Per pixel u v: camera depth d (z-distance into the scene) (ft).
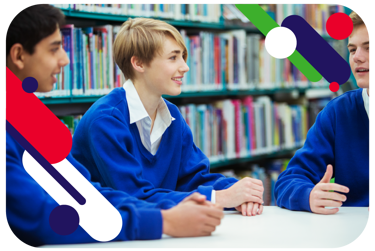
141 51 3.84
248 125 9.41
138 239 2.57
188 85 7.84
